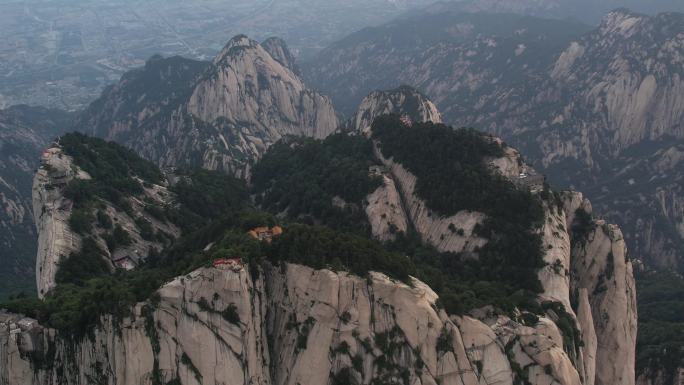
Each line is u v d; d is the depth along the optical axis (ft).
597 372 403.54
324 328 302.86
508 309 337.11
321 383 299.38
